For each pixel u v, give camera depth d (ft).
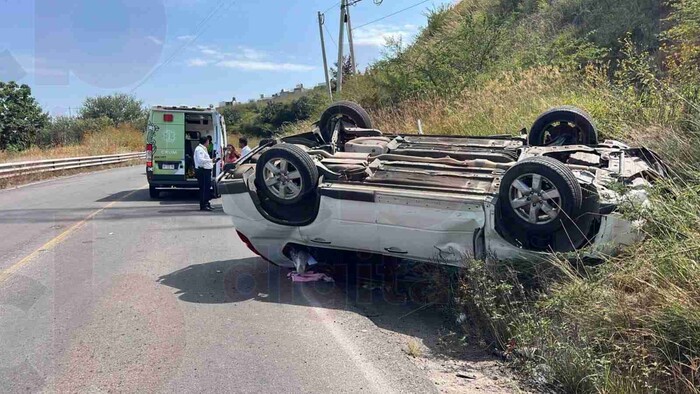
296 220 19.76
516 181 16.29
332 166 19.51
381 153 21.57
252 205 20.10
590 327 13.69
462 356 15.05
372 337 16.03
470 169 18.79
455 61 61.98
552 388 13.02
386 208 17.87
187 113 47.32
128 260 24.49
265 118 178.81
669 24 42.24
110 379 13.07
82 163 86.53
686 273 13.46
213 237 29.84
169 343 15.23
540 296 15.39
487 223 16.81
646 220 15.43
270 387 12.82
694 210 15.35
